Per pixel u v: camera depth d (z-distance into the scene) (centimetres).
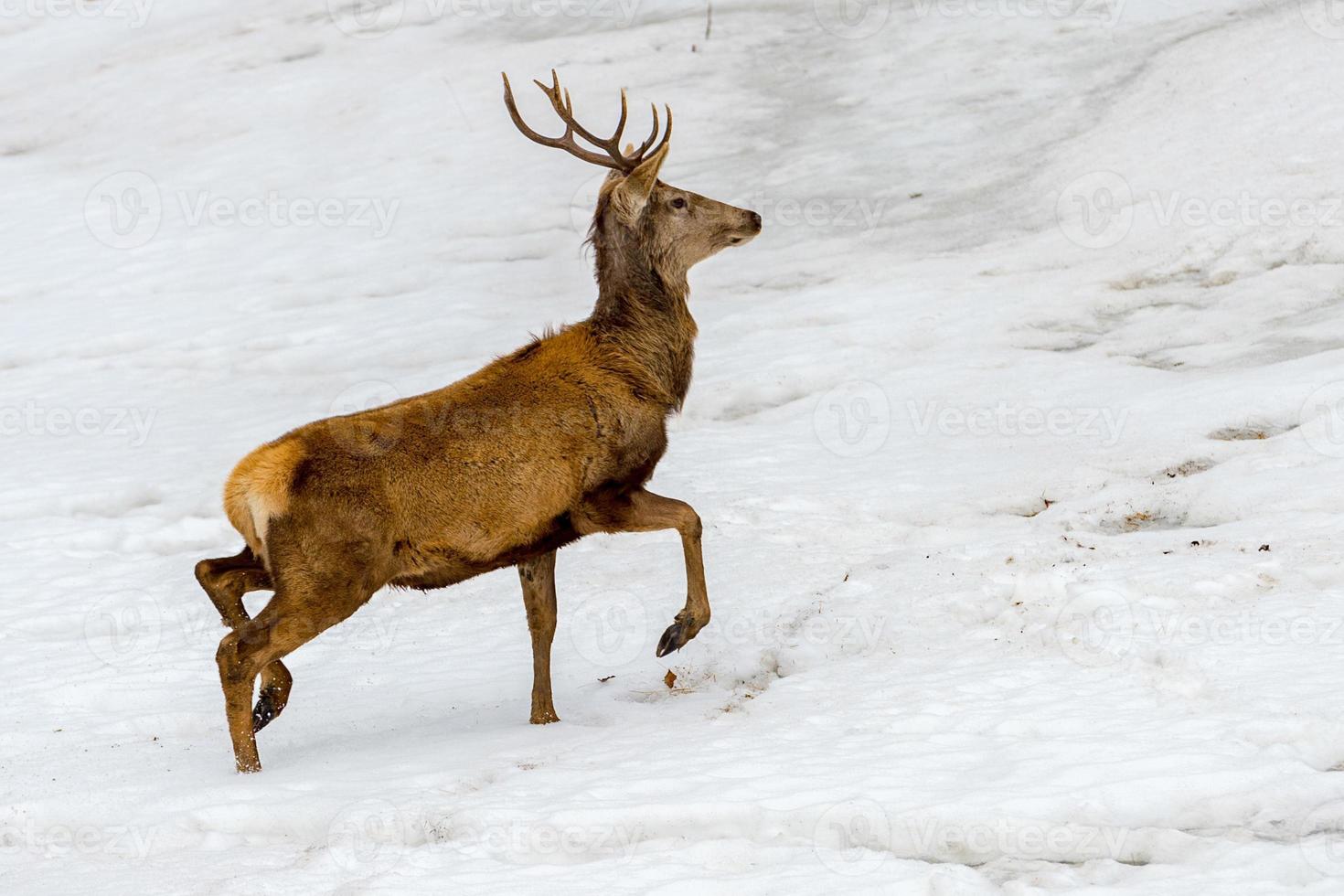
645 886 1430
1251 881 1339
